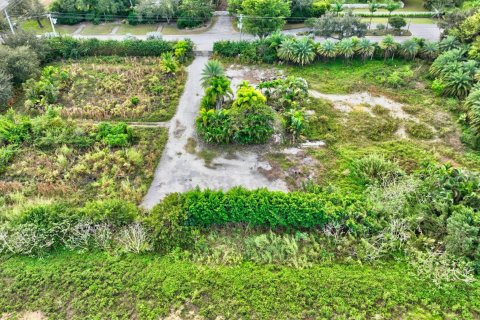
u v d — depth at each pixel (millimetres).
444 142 32156
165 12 50844
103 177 28859
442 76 37438
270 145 32312
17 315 20875
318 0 54219
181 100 37781
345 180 28734
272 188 28453
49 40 44375
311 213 24547
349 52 41594
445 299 21281
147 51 44312
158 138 33094
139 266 23031
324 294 21531
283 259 23469
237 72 41844
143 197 27906
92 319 20594
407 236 23859
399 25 47594
